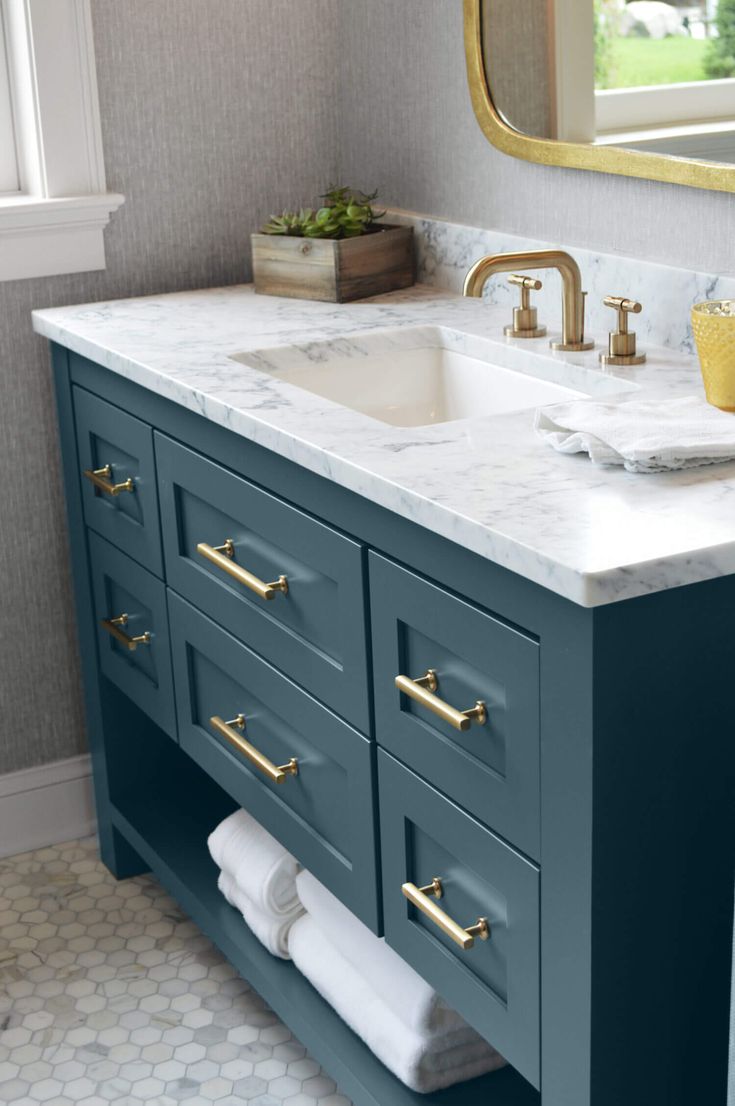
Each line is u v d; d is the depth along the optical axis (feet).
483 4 6.65
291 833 5.82
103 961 7.42
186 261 7.97
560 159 6.36
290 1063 6.59
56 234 7.54
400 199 7.81
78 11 7.26
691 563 3.69
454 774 4.47
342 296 7.23
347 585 4.86
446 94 7.20
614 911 3.99
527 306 6.28
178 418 6.00
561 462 4.53
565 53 6.19
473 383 6.45
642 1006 4.15
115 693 7.85
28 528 8.04
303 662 5.34
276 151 8.05
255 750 5.94
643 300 6.12
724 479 4.30
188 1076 6.52
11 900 7.99
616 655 3.74
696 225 5.81
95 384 6.89
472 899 4.59
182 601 6.41
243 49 7.79
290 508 5.15
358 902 5.34
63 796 8.54
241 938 6.77
